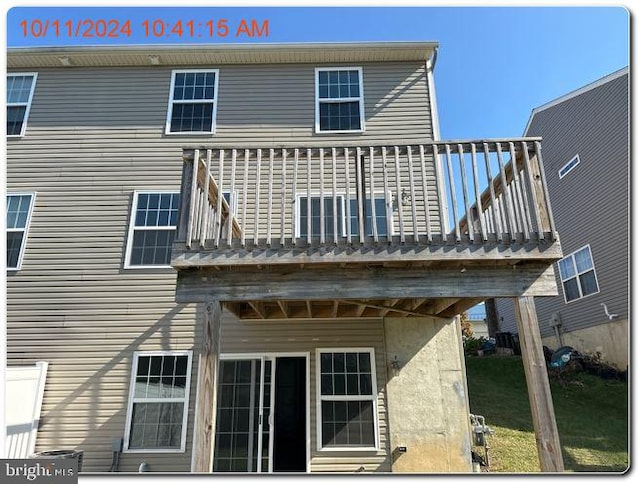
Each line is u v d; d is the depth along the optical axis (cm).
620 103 1030
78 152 733
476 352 1549
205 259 411
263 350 628
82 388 612
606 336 1094
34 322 639
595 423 787
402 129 741
